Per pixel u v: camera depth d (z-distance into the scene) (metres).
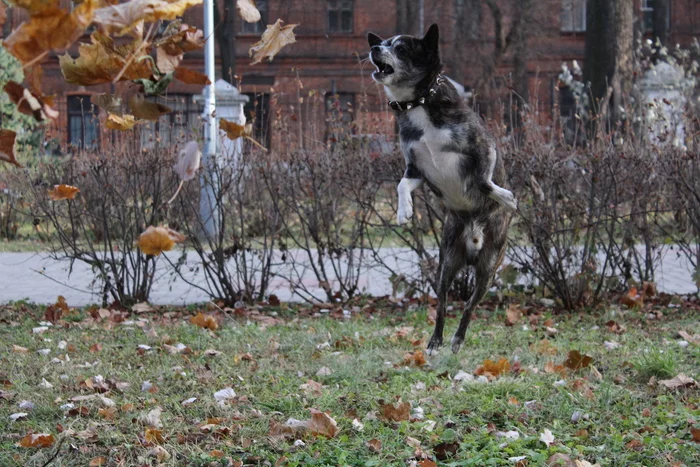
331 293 9.62
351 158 9.46
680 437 4.68
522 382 5.89
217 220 9.97
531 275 9.64
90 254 9.29
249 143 9.62
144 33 2.69
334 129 10.23
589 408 5.28
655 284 9.52
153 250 2.50
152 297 10.12
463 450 4.52
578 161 9.20
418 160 6.75
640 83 16.09
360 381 5.97
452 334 7.79
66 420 5.12
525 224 9.02
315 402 5.43
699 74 18.61
